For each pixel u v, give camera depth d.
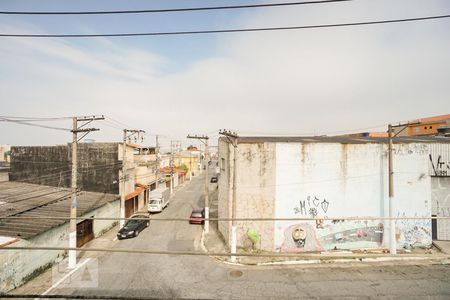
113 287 13.89
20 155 29.84
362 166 18.62
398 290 13.41
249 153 18.61
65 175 27.97
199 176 74.88
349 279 14.59
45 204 20.78
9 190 25.75
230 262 16.89
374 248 18.55
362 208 18.66
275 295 13.06
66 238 18.11
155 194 32.12
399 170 18.70
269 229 18.44
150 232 23.86
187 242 21.12
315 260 16.98
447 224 19.20
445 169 18.69
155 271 15.82
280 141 19.27
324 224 18.47
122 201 24.95
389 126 17.86
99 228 22.97
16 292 13.36
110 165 27.09
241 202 18.61
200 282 14.44
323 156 18.58
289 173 18.53
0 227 15.80
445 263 16.39
